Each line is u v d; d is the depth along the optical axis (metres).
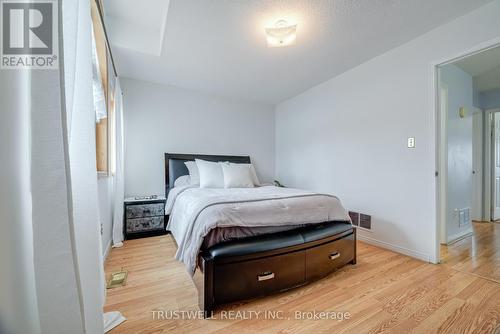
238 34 2.08
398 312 1.32
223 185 2.95
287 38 1.97
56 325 0.68
